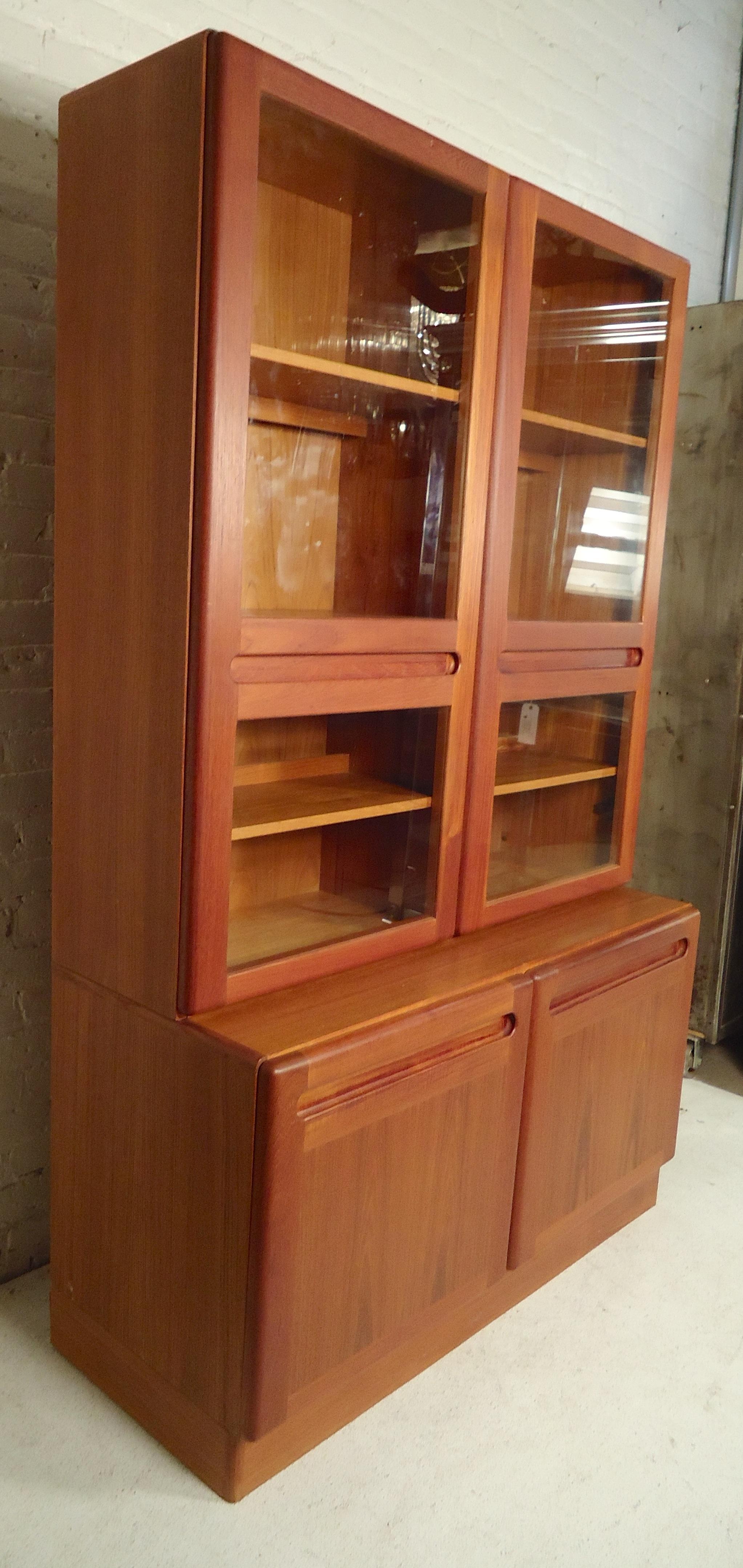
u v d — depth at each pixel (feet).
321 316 4.74
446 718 5.69
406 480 5.28
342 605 5.07
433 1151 5.25
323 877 5.25
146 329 4.40
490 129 8.00
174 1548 4.58
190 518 4.32
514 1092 5.68
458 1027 5.17
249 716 4.63
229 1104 4.47
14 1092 6.13
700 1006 9.73
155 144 4.27
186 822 4.55
